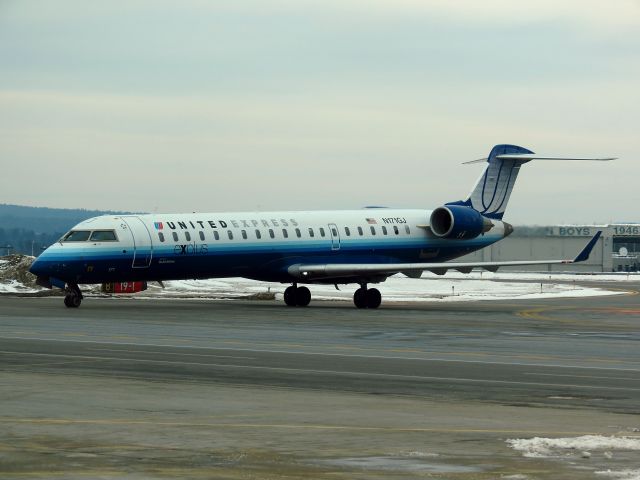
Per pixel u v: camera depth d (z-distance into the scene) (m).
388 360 47.53
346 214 99.56
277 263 93.12
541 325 73.38
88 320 71.12
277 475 22.48
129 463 23.55
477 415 31.42
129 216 86.56
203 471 22.78
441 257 104.50
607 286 162.88
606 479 22.39
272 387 37.41
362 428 28.80
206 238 88.44
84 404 32.56
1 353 48.53
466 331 66.25
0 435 27.02
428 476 22.58
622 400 35.28
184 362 45.50
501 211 107.81
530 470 23.28
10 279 128.12
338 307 95.62
